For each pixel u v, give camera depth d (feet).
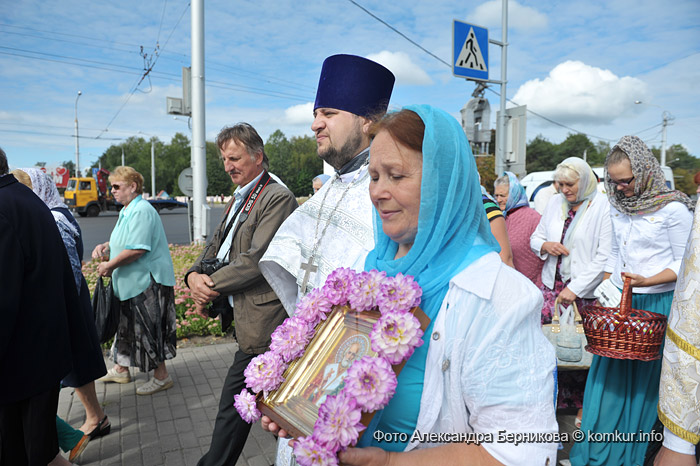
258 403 3.66
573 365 9.46
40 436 7.23
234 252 8.77
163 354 13.05
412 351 3.07
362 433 3.00
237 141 9.04
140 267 12.50
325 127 6.48
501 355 3.09
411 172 3.35
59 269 7.63
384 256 4.07
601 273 10.41
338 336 3.62
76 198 94.32
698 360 3.85
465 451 3.11
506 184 12.96
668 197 8.63
